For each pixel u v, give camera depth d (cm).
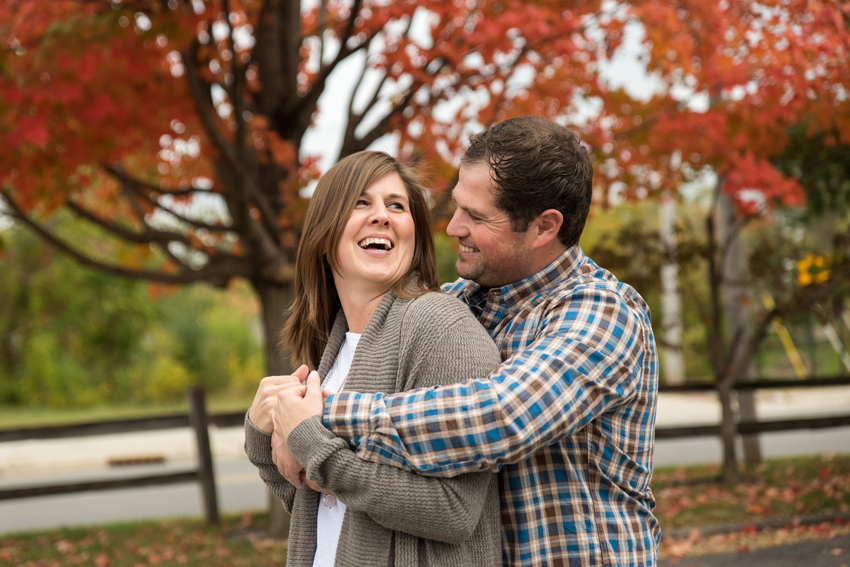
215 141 434
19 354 1759
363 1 469
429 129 486
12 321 1725
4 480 930
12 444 1250
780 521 470
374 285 163
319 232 166
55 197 476
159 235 526
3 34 376
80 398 1752
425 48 440
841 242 612
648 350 154
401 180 169
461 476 135
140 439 1292
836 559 381
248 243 509
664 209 1423
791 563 382
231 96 430
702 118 455
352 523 146
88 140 423
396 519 135
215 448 1157
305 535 160
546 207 152
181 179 580
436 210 462
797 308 625
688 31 407
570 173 153
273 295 531
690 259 645
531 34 406
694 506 546
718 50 412
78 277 1708
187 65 396
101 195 620
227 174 495
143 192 545
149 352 1942
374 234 161
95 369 1833
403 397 138
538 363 136
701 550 427
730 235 641
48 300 1702
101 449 1173
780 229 844
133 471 965
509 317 161
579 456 147
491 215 154
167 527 621
